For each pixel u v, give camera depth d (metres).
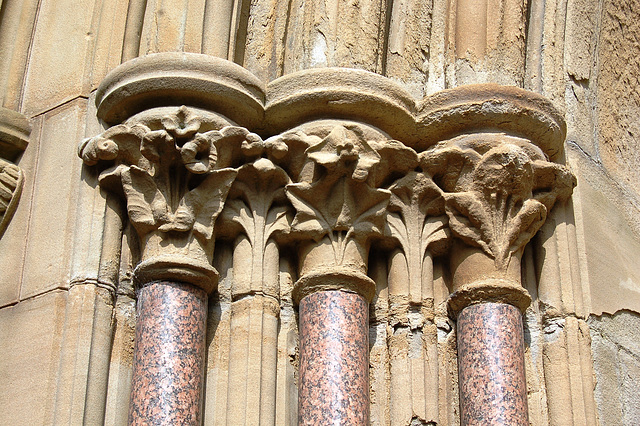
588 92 4.23
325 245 3.33
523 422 3.11
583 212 3.81
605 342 3.64
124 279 3.25
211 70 3.31
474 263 3.40
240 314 3.23
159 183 3.24
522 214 3.43
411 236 3.46
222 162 3.29
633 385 3.72
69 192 3.38
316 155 3.29
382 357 3.34
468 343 3.25
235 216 3.34
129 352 3.16
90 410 2.98
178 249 3.20
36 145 3.60
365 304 3.26
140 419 2.90
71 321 3.10
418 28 3.77
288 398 3.19
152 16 3.59
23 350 3.15
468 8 3.85
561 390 3.39
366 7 3.64
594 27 4.37
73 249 3.25
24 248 3.39
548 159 3.67
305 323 3.19
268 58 3.60
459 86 3.51
